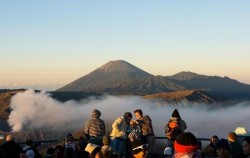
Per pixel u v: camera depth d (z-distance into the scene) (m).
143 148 7.70
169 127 14.34
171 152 13.22
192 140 5.73
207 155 9.79
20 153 9.92
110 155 8.99
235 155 11.12
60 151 11.76
